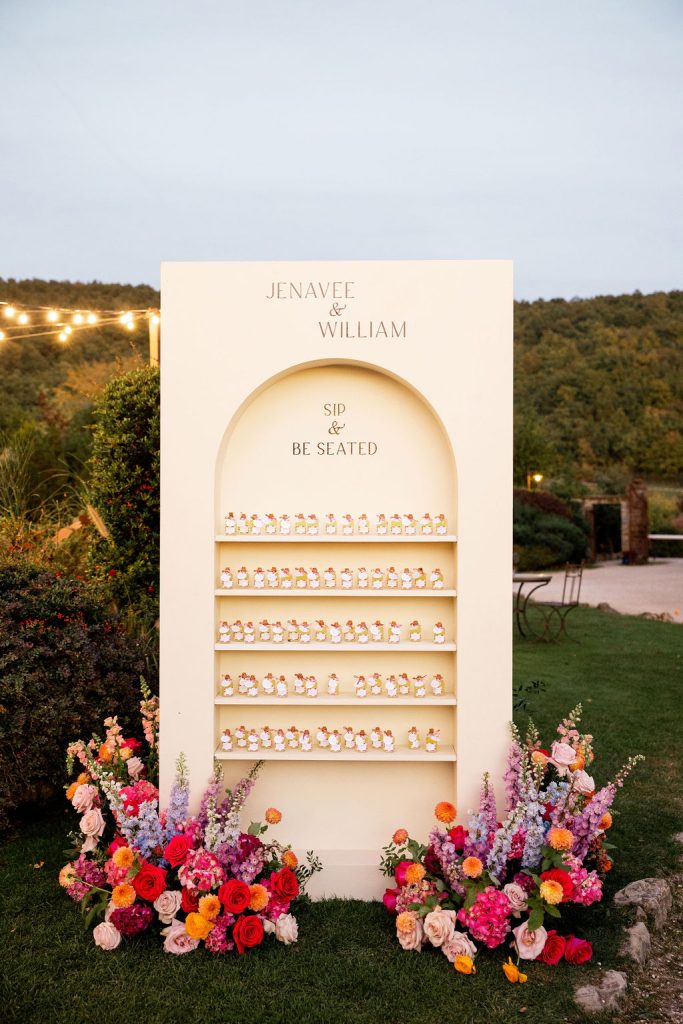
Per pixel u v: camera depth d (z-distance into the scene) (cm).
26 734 389
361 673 371
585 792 328
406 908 308
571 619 1071
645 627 1009
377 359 345
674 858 382
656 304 3856
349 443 368
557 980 285
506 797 342
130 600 633
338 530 368
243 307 346
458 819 348
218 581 365
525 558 1711
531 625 1026
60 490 954
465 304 345
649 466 3000
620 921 322
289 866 329
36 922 321
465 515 345
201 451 346
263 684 365
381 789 366
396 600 371
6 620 399
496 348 345
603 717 614
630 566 1756
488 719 347
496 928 290
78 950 301
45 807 436
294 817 365
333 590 355
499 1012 266
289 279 346
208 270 345
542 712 629
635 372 3362
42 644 404
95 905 318
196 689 348
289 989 279
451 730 369
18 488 775
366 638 362
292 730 363
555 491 2103
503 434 345
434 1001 273
